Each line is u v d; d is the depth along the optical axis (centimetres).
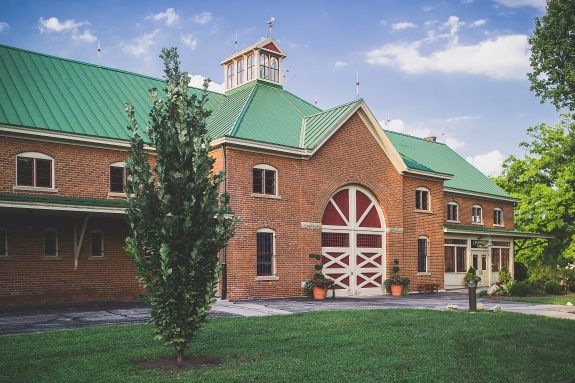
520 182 4178
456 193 3569
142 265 920
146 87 2639
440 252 3114
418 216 2995
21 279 1956
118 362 989
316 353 1088
